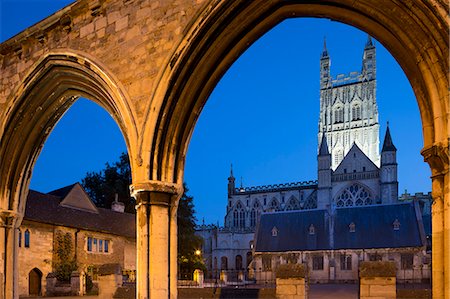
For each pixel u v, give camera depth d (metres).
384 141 73.31
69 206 33.59
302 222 55.75
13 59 12.38
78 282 26.97
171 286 9.34
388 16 7.61
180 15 9.27
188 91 9.44
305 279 16.44
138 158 9.34
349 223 53.34
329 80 96.12
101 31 10.53
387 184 70.81
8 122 12.15
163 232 9.32
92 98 11.70
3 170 12.55
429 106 7.43
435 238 6.97
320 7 8.71
